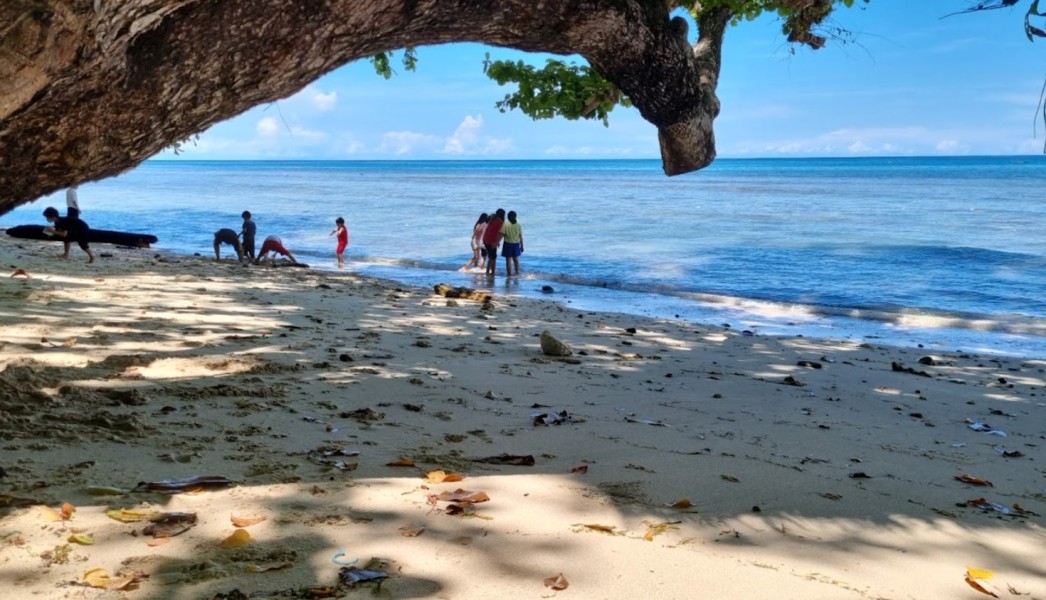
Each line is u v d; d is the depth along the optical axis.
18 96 2.50
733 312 15.38
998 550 3.65
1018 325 13.96
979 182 82.94
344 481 3.99
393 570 3.01
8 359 6.33
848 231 31.09
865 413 6.69
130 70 2.69
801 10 5.56
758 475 4.55
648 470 4.51
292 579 2.88
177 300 11.32
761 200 52.69
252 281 15.12
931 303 16.61
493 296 15.54
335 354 7.74
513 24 3.69
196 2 2.67
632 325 12.24
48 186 2.95
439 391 6.39
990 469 5.15
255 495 3.69
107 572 2.85
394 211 43.28
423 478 4.14
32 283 11.91
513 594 2.87
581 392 6.77
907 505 4.22
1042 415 7.12
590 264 22.28
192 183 92.50
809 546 3.53
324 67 3.16
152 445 4.38
